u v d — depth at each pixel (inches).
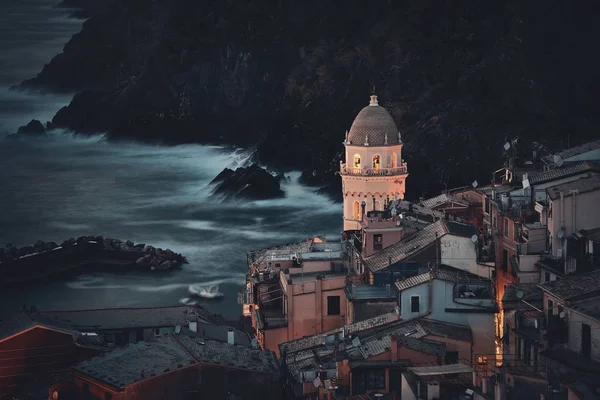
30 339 7568.9
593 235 7519.7
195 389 6801.2
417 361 6692.9
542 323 6697.8
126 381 6692.9
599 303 6496.1
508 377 5880.9
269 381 6899.6
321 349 7406.5
